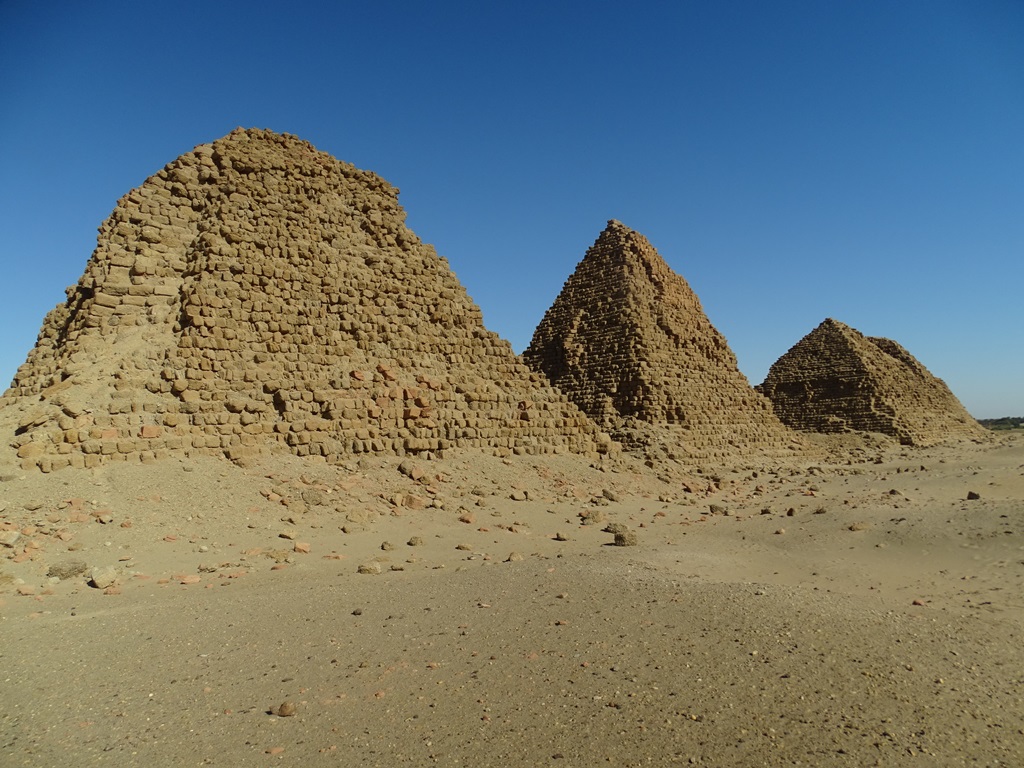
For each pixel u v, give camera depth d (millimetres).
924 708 7156
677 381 51906
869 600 11859
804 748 6301
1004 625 10297
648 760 6133
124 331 22281
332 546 16219
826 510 22375
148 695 7539
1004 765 6105
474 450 28203
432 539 17719
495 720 6910
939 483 30797
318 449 22969
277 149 29109
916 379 88938
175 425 20078
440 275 32438
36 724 6824
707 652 8609
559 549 17156
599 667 8172
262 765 6105
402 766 6086
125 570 13242
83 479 16672
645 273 57656
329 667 8328
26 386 22062
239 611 10539
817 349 85062
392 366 27812
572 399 52250
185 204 26172
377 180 32250
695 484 34219
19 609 10812
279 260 26250
